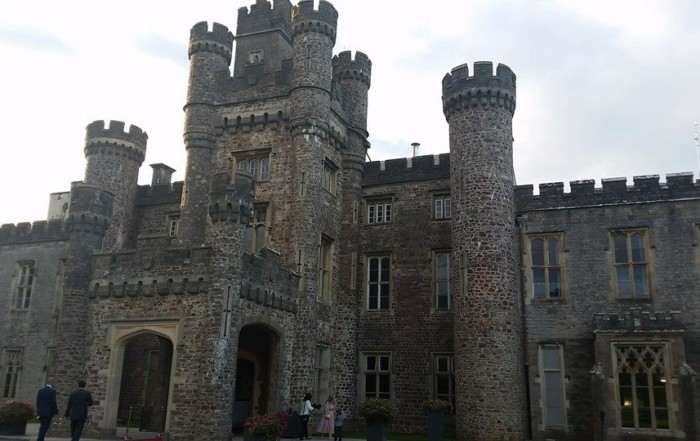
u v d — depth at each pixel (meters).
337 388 25.64
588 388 22.97
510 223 23.92
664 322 21.53
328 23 26.45
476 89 24.62
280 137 25.97
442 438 20.73
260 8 30.06
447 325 25.75
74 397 16.23
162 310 19.72
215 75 27.48
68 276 21.55
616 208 24.27
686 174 23.69
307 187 24.56
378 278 27.52
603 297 23.59
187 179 26.28
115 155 31.20
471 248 23.53
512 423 21.75
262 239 25.27
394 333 26.47
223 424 18.27
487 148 24.23
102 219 22.38
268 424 16.80
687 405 20.34
